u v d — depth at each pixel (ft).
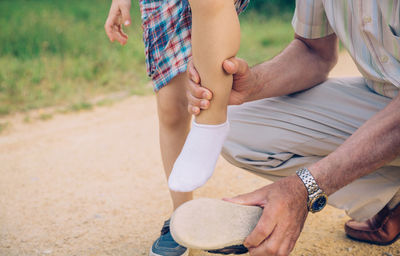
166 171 6.66
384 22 4.93
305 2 5.79
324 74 6.18
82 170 10.36
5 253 6.72
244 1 6.45
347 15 5.33
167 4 6.19
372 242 6.30
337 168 4.36
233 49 4.65
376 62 5.16
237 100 5.59
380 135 4.35
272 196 4.34
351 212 5.63
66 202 8.62
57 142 12.51
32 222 7.80
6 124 14.02
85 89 18.30
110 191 9.11
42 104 16.10
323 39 6.05
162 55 6.18
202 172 4.77
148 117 14.83
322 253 6.16
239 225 4.30
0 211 8.29
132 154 11.37
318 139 5.66
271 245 4.25
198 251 6.48
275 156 5.86
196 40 4.62
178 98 6.28
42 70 19.40
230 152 6.17
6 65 19.76
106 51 22.47
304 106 5.85
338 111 5.68
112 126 13.94
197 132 4.86
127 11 6.84
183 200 6.43
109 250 6.73
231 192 8.79
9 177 10.07
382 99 5.54
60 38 24.08
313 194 4.35
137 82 19.45
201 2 4.46
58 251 6.76
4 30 24.44
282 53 6.11
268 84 5.74
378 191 5.45
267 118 5.97
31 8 30.89
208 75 4.67
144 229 7.39
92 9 32.35
